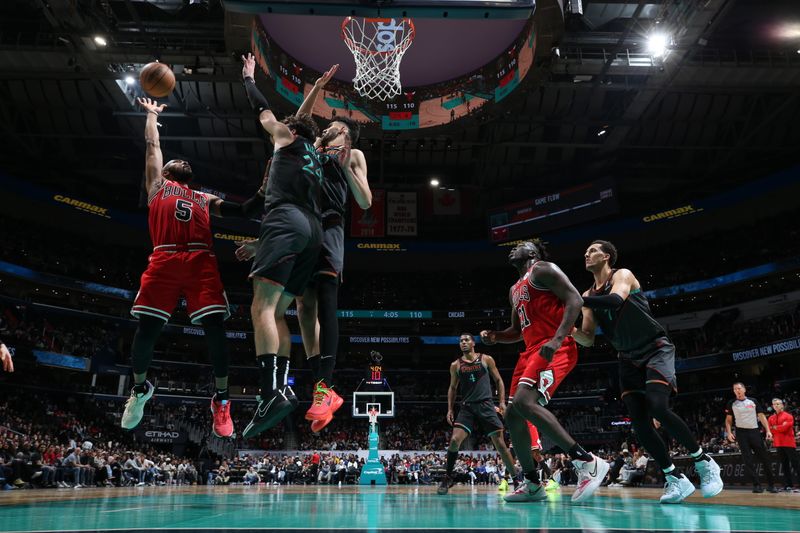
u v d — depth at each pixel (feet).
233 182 118.93
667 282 121.39
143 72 15.11
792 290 105.81
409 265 140.56
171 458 86.63
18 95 91.81
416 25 68.08
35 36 77.10
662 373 15.24
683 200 121.90
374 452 65.41
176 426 108.58
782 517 10.72
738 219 120.06
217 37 73.67
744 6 74.28
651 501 17.22
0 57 78.48
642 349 15.81
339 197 13.75
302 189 11.65
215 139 98.48
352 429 125.29
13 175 109.29
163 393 111.86
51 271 107.34
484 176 119.34
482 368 27.17
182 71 80.84
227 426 13.46
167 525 8.97
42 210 114.42
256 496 25.00
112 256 124.57
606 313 15.98
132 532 7.74
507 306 132.98
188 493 31.32
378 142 105.91
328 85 76.07
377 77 63.10
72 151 106.93
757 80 84.43
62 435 84.12
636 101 88.53
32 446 58.95
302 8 27.91
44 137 101.35
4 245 104.17
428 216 128.26
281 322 12.36
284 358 12.18
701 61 79.92
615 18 76.89
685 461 48.29
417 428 125.59
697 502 16.37
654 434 15.79
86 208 115.24
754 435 29.84
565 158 112.06
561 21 59.16
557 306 15.37
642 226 123.54
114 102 93.15
